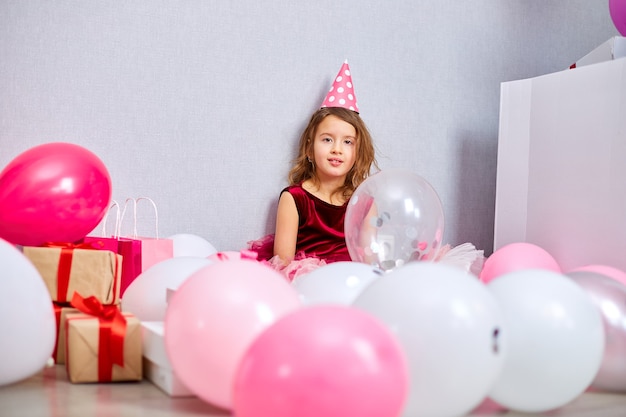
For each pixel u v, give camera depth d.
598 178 1.86
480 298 0.98
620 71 1.80
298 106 2.25
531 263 1.68
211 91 2.13
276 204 2.22
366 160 2.20
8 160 1.92
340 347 0.78
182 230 2.11
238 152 2.17
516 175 2.13
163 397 1.12
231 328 0.97
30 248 1.40
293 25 2.23
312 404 0.75
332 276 1.37
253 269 1.06
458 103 2.48
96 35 2.00
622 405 1.20
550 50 2.63
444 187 2.46
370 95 2.34
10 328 1.10
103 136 2.01
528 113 2.09
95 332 1.20
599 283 1.28
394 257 1.69
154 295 1.40
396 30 2.38
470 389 0.94
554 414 1.13
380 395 0.78
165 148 2.08
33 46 1.93
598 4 2.71
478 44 2.51
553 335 1.07
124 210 1.96
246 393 0.79
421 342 0.93
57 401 1.08
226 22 2.14
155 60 2.06
